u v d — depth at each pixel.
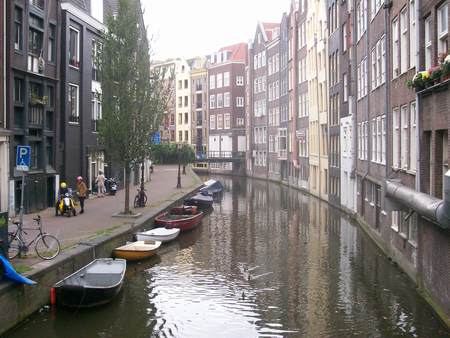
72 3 27.95
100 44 23.56
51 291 12.69
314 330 11.85
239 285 15.52
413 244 15.18
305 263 18.33
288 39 55.25
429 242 13.20
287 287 15.28
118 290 13.77
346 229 25.84
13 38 21.36
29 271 12.22
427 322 12.13
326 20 38.25
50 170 24.92
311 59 44.78
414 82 13.45
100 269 14.52
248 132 74.56
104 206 26.66
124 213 23.19
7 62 20.97
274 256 19.50
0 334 10.70
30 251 14.27
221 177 73.31
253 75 72.06
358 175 27.39
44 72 24.12
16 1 21.58
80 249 15.05
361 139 27.06
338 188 34.47
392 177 18.27
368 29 24.00
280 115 59.59
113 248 17.81
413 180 15.40
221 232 25.16
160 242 19.77
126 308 13.25
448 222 10.42
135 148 23.12
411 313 12.78
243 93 82.12
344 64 32.00
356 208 28.47
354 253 19.95
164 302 13.82
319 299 14.08
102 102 23.33
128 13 23.06
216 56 88.56
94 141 31.14
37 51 23.98
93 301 12.84
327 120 38.09
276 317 12.73
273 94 62.81
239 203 38.88
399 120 17.64
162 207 27.14
